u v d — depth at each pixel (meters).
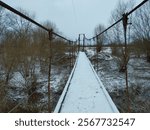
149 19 14.08
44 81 10.64
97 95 3.76
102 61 15.69
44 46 12.94
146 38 14.33
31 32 13.17
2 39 11.03
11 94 8.42
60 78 11.05
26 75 10.25
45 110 7.45
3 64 8.69
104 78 10.66
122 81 9.97
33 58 11.86
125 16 3.03
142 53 15.23
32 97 8.45
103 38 15.91
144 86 8.85
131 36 14.20
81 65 8.91
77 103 3.30
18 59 10.15
